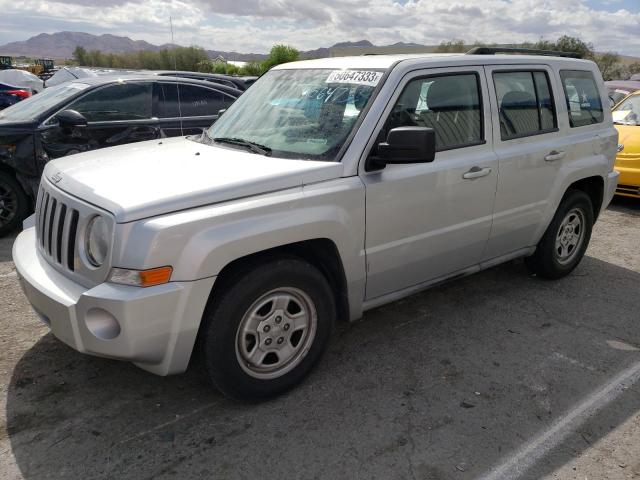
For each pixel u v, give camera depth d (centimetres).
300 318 318
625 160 768
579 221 508
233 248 272
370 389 330
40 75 2945
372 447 279
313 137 338
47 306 279
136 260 254
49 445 276
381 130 334
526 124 431
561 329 414
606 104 515
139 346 259
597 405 318
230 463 266
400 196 341
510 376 348
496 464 269
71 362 353
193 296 265
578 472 264
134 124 655
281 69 420
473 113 391
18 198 609
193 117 704
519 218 433
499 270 533
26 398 314
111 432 287
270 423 297
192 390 326
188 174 297
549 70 454
